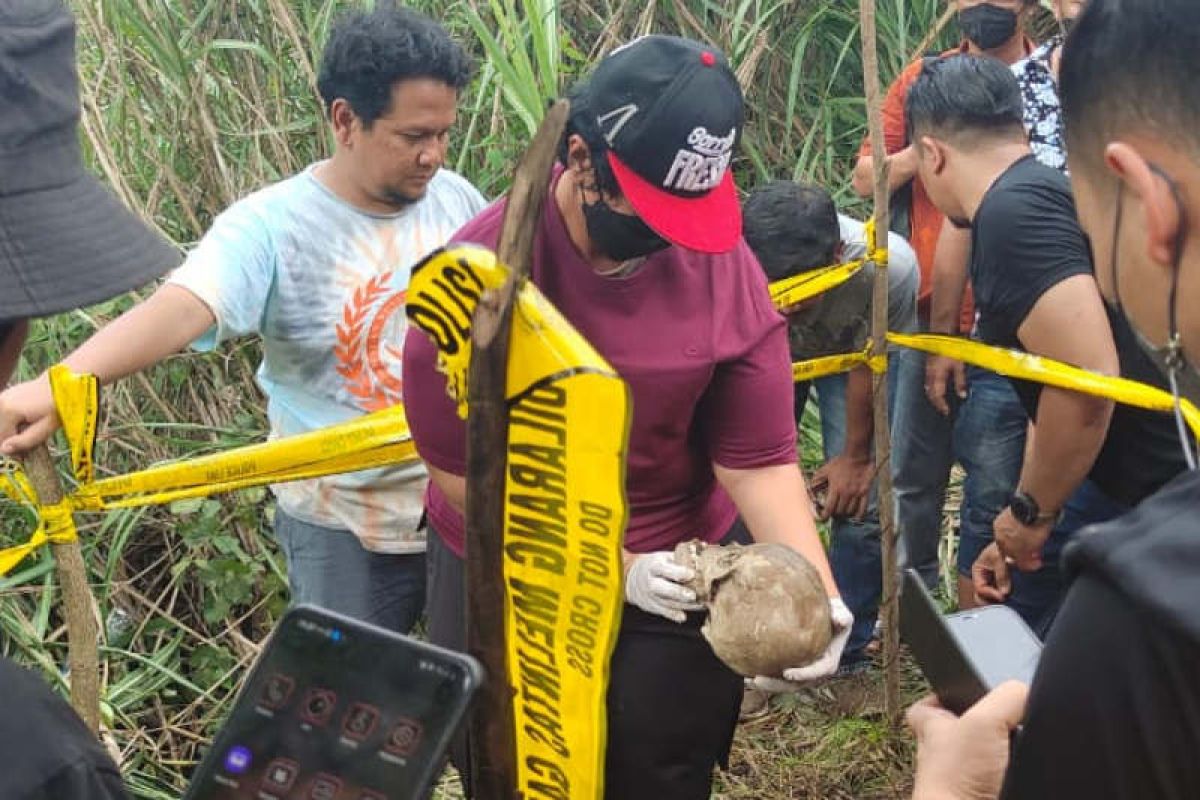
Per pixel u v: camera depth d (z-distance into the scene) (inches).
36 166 41.3
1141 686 36.8
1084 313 103.7
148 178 154.3
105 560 138.5
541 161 50.4
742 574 79.4
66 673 130.6
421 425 85.9
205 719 131.3
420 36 101.3
